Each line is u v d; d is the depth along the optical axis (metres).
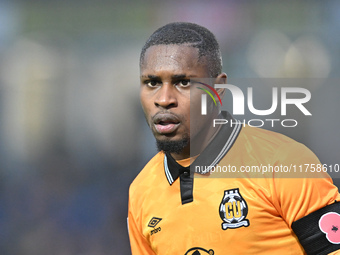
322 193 6.16
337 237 6.02
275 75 35.06
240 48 35.78
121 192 31.42
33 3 37.44
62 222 27.92
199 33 6.53
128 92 36.00
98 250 26.09
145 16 37.22
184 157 6.73
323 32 35.78
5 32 37.16
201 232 6.50
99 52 37.16
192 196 6.61
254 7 36.06
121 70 36.75
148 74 6.33
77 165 33.81
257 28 35.88
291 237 6.25
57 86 36.47
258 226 6.20
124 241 26.91
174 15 36.84
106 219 28.38
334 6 35.91
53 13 37.28
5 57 36.88
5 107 35.97
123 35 37.16
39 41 37.22
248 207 6.23
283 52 35.62
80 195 30.70
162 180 7.13
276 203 6.14
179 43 6.32
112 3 36.94
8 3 37.31
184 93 6.30
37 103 36.00
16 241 26.50
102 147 34.34
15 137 35.31
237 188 6.34
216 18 36.22
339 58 35.59
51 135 35.25
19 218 28.22
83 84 36.47
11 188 31.56
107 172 33.22
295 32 35.81
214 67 6.57
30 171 33.59
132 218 7.45
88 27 37.44
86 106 35.94
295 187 6.08
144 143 34.00
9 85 36.47
